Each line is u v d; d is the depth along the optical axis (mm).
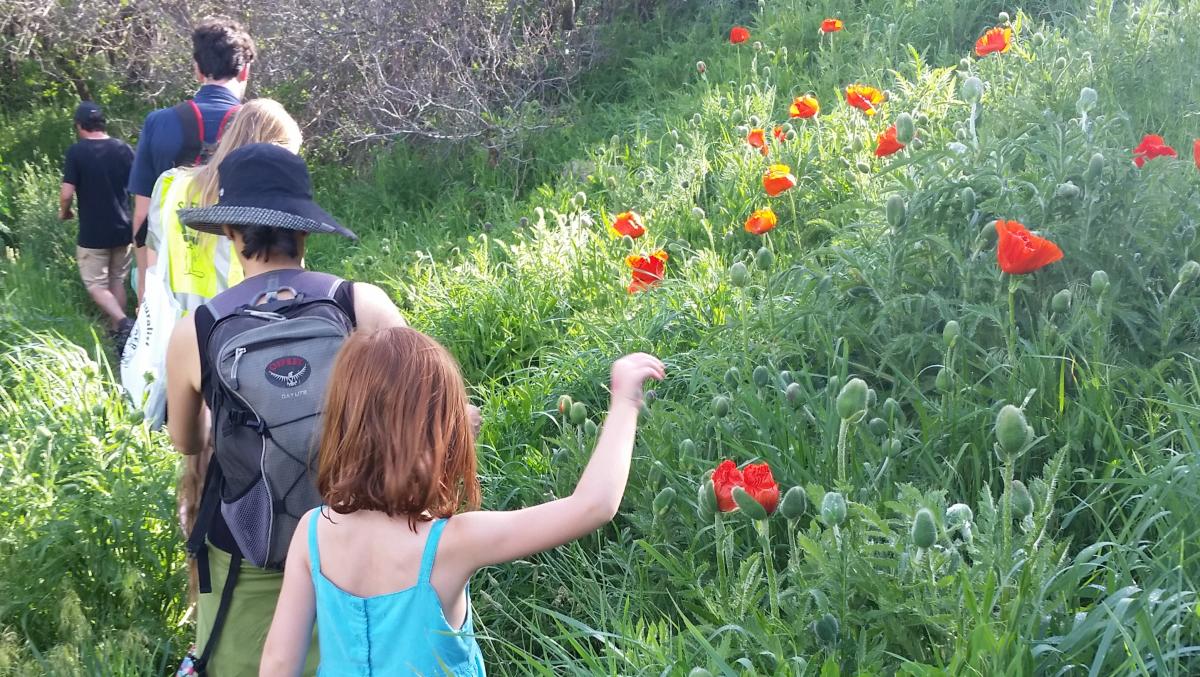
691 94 8609
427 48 9383
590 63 9773
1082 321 3299
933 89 6172
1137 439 3039
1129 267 3396
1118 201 3520
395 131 8891
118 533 3641
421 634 2164
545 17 9875
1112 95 5195
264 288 2750
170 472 3756
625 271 5547
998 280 3428
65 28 10984
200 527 2693
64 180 7043
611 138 8289
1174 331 3408
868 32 7961
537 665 2633
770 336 3844
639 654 2582
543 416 4449
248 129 3688
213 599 2730
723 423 3441
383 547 2180
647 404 3676
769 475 2361
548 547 2150
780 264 4906
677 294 4887
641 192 6828
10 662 3186
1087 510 2924
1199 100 5160
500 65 9523
